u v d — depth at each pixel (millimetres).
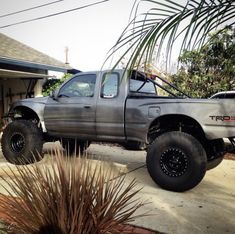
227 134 3754
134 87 4910
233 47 2887
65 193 1649
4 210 1864
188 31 1849
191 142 3850
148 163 4184
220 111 3785
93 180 1766
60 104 5262
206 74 9820
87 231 1633
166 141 4004
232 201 3662
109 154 6770
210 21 1861
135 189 4070
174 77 10164
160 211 3227
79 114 5023
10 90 11594
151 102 4332
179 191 3969
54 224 1645
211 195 3900
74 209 1604
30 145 5254
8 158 5441
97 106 4820
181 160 3922
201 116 3910
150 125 4371
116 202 1768
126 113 4551
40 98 5711
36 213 1677
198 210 3303
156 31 1851
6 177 4316
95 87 4914
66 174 1717
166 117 4312
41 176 1789
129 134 4594
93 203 1725
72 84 5270
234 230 2773
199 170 3818
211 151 4688
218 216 3133
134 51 1892
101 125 4816
